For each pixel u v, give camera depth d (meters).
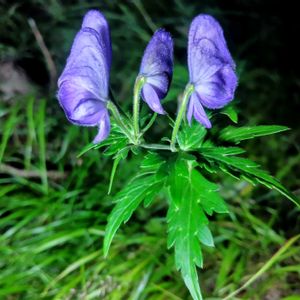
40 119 0.32
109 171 0.33
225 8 0.54
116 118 0.14
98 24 0.14
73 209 0.31
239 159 0.14
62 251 0.28
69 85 0.13
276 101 0.43
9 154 0.35
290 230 0.31
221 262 0.29
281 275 0.27
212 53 0.14
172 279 0.28
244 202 0.32
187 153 0.14
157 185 0.14
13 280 0.26
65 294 0.26
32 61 0.42
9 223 0.30
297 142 0.38
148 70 0.13
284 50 0.50
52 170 0.34
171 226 0.13
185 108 0.14
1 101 0.38
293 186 0.34
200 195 0.14
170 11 0.49
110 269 0.27
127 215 0.14
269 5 0.56
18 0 0.48
